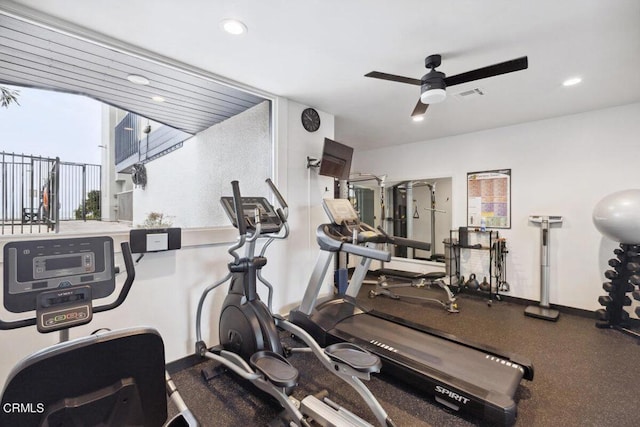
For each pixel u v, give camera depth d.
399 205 5.72
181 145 5.21
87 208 3.30
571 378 2.33
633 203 2.98
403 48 2.23
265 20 1.90
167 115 4.01
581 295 3.76
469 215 4.76
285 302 3.32
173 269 2.45
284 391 1.77
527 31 2.01
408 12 1.81
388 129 4.55
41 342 1.90
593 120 3.66
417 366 2.12
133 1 1.71
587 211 3.72
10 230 2.26
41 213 2.40
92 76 2.75
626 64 2.46
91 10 1.79
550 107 3.52
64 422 0.97
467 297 4.55
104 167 4.76
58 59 2.43
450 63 2.46
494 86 2.91
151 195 6.02
